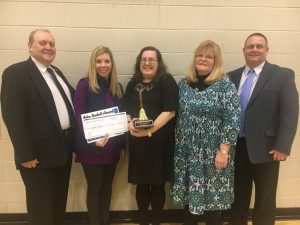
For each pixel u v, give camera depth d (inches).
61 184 92.6
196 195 85.7
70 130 88.8
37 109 79.4
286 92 86.8
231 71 101.1
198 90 86.3
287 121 85.8
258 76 89.9
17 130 76.8
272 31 106.2
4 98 77.8
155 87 90.7
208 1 103.8
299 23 106.2
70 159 91.7
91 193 94.7
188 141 86.9
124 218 112.4
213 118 85.0
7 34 100.7
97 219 96.1
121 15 102.7
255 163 89.6
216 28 105.2
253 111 89.0
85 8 101.6
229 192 87.9
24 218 110.1
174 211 113.0
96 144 89.8
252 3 104.6
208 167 85.8
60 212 94.7
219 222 93.0
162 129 90.8
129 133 95.0
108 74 92.4
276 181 94.3
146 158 91.4
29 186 83.3
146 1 102.6
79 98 89.4
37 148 80.6
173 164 91.6
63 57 103.3
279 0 104.9
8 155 106.7
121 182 110.6
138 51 104.6
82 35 102.7
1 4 99.3
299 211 114.8
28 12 100.3
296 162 113.0
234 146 86.7
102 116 89.7
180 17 104.0
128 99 94.3
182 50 105.5
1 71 101.7
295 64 108.2
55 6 100.7
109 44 103.8
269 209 95.7
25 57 102.0
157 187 97.9
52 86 83.4
